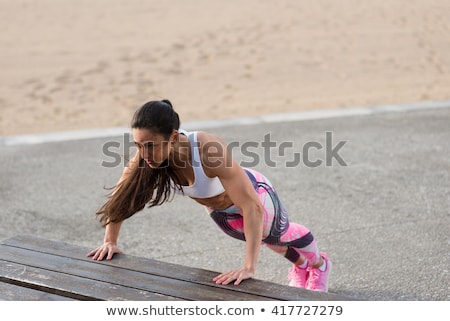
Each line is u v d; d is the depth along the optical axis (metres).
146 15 30.44
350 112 18.11
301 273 7.64
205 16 30.38
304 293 5.56
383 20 30.77
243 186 5.99
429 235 9.74
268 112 19.42
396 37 28.48
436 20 31.11
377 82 23.12
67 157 14.05
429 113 17.89
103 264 6.16
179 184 6.17
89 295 5.55
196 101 20.61
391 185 12.07
